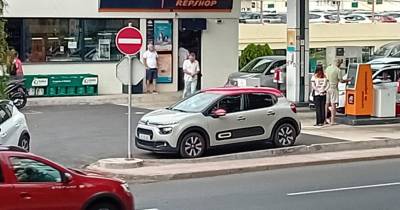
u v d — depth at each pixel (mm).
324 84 25156
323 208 13758
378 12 75250
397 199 14680
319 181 16953
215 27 36219
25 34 32250
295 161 19469
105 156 19641
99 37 33812
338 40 52688
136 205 14078
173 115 19297
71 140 22203
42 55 32688
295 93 30641
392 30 54719
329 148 21297
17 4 31891
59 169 11023
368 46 51156
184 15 35312
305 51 30719
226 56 36594
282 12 72000
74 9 33094
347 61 33000
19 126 18375
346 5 83312
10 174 10578
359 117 25781
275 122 20500
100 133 23562
